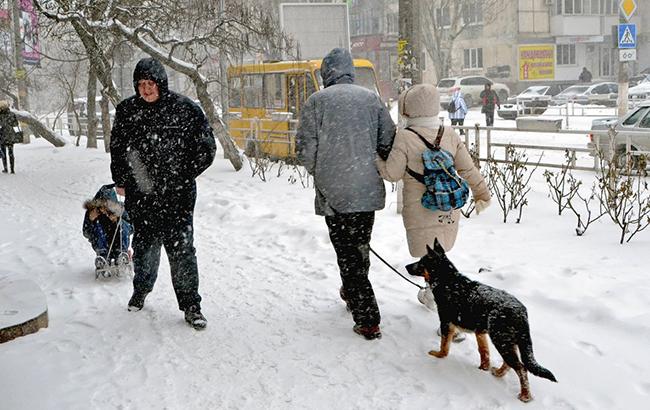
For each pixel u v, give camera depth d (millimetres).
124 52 19797
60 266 7871
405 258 7438
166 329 5684
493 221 9094
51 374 4848
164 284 6957
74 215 11133
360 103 5301
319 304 6184
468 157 5371
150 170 5496
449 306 4656
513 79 50375
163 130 5402
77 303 6465
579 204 9852
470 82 40656
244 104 20312
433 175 5098
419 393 4422
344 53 5457
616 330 5098
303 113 5340
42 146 24125
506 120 31219
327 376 4727
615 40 19062
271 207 10875
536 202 10117
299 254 7980
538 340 5062
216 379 4754
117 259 7219
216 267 7637
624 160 11875
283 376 4754
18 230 10031
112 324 5816
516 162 9891
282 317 5891
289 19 21438
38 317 5672
